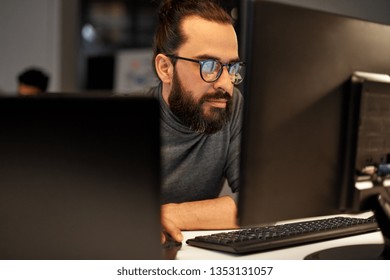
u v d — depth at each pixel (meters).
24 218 0.87
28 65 6.07
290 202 1.00
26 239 0.87
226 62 1.71
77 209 0.86
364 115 1.07
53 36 5.97
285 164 0.99
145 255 0.85
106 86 4.86
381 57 1.11
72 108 0.85
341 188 1.07
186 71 1.74
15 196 0.88
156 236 0.85
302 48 0.98
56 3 5.95
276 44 0.96
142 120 0.83
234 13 1.70
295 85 0.98
